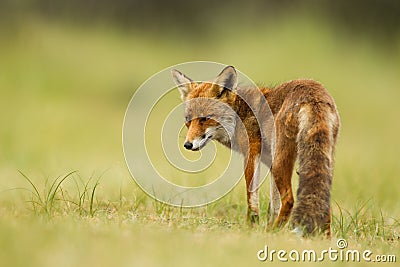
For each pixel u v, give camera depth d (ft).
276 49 121.90
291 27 127.24
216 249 26.76
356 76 119.24
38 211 34.47
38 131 80.43
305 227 30.25
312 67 116.98
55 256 24.45
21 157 59.41
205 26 139.95
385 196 45.32
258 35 130.72
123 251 25.54
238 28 135.54
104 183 46.37
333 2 136.36
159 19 143.74
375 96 113.80
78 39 130.82
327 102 32.53
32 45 123.34
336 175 51.57
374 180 50.06
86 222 31.45
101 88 116.37
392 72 126.82
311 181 30.66
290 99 33.45
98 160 60.75
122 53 129.18
